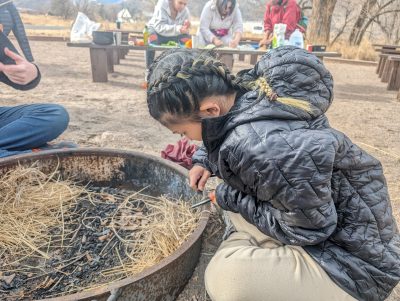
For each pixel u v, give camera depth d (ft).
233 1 16.92
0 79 7.59
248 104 3.50
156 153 9.03
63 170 6.41
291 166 3.17
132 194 6.48
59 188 6.31
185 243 4.33
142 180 6.46
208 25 17.13
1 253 5.19
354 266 3.63
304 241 3.51
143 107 12.84
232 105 3.70
